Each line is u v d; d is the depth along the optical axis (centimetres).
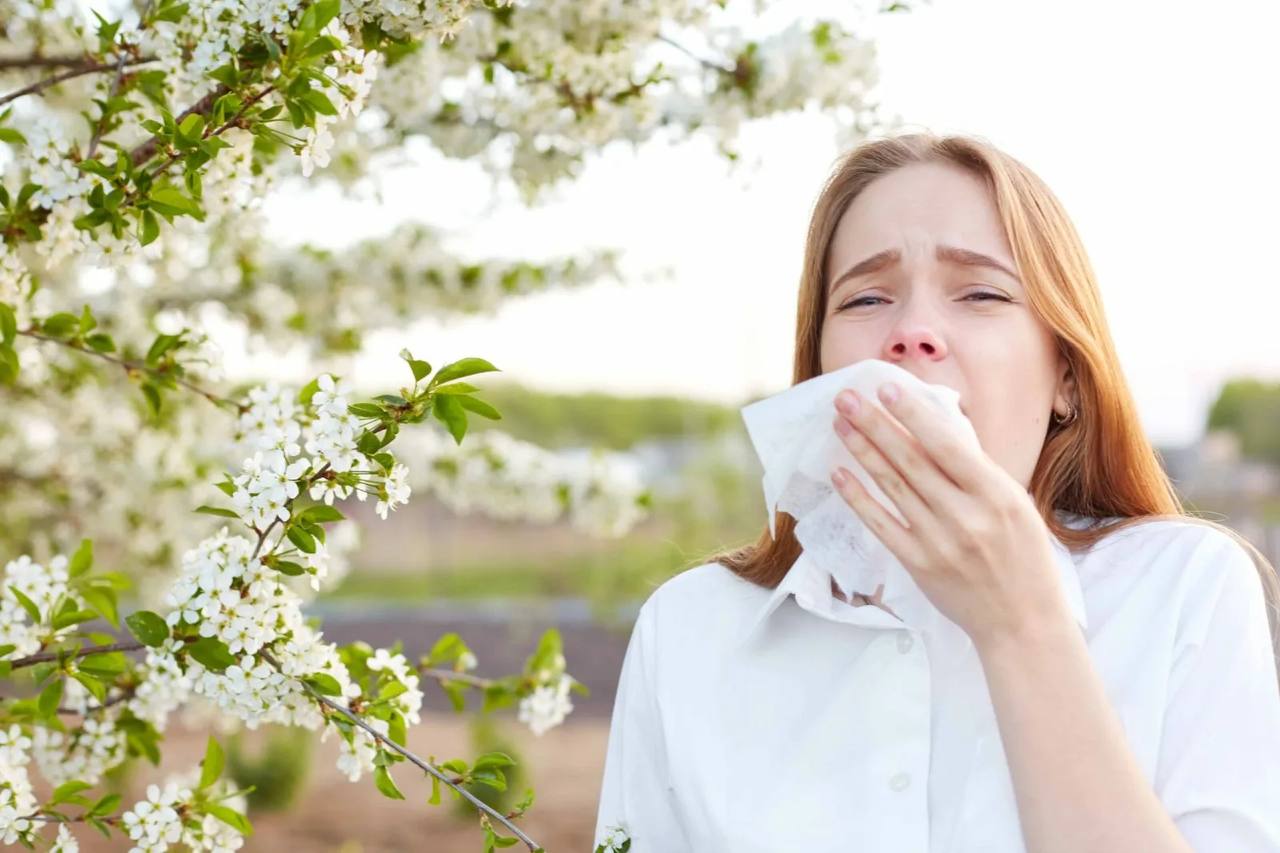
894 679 116
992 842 108
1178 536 120
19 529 304
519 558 1777
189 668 139
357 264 317
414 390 131
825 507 118
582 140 224
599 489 376
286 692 140
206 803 156
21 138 149
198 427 288
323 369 330
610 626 1088
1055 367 125
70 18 201
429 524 1919
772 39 221
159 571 305
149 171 147
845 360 122
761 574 137
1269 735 106
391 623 1182
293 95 133
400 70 208
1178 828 104
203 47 139
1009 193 118
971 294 118
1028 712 95
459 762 141
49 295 202
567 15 207
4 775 150
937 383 114
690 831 124
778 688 125
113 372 280
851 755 115
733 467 1141
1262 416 2159
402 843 633
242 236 259
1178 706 109
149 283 301
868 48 218
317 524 134
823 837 113
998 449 117
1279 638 134
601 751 809
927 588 101
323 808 696
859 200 124
